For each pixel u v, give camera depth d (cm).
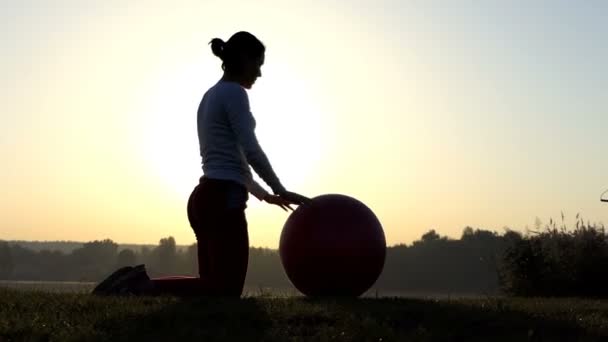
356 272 654
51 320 438
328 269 651
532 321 496
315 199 681
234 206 591
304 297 611
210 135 598
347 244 650
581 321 507
